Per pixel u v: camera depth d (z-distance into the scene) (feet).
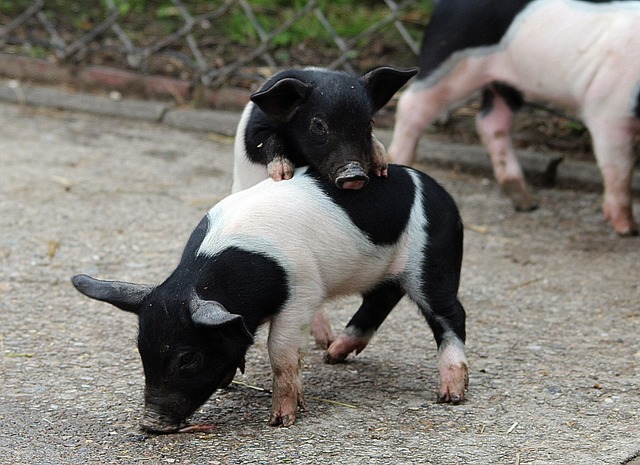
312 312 22.54
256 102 23.08
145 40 50.06
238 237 21.88
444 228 23.66
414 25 49.70
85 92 48.39
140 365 25.29
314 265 22.38
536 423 22.57
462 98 36.65
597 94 34.17
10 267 31.07
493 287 30.99
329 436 21.77
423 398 23.80
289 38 48.98
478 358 26.09
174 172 40.32
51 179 38.68
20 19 50.16
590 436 21.98
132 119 46.24
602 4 34.37
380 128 43.78
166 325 21.02
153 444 21.29
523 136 42.39
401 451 21.08
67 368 24.94
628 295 30.53
